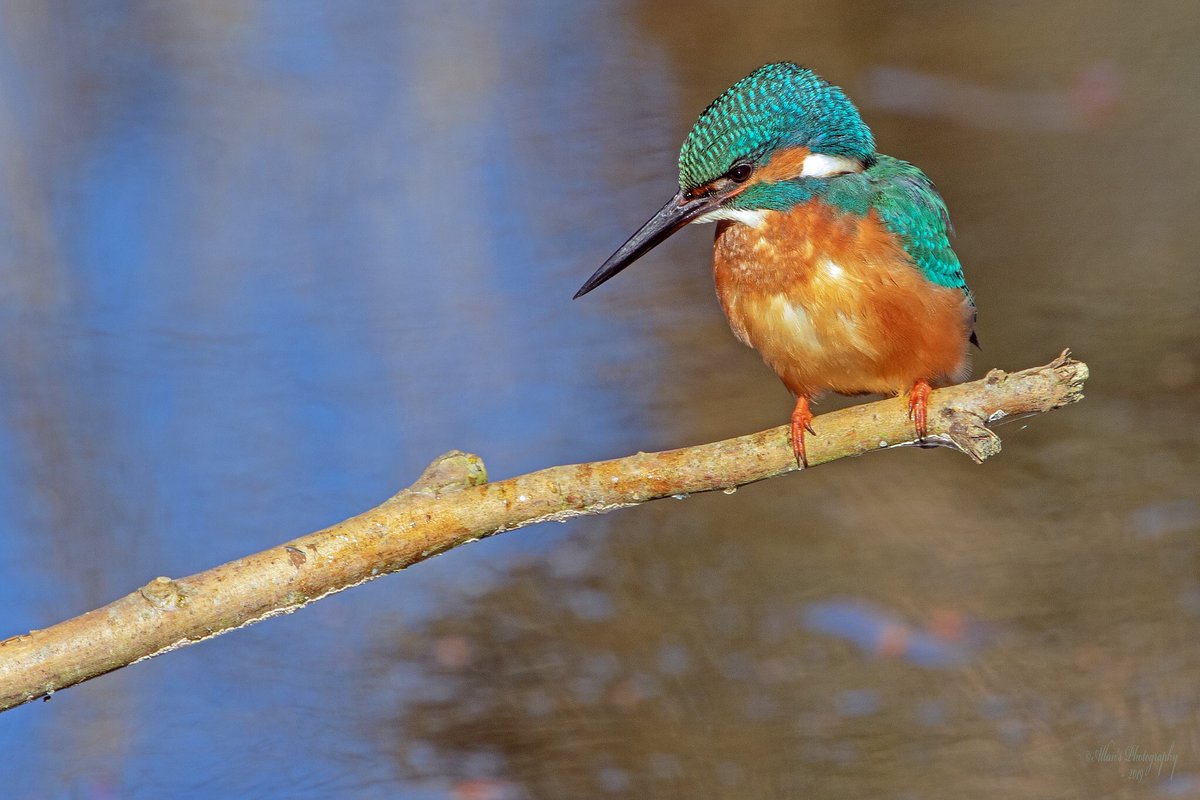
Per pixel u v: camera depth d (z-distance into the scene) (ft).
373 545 20.89
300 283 51.16
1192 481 39.29
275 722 34.45
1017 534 38.58
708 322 48.47
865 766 31.81
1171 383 42.80
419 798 31.89
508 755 33.12
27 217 53.01
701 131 28.43
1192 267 47.78
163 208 54.39
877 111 60.54
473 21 68.59
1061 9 67.36
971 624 35.81
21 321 48.26
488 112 62.13
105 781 32.71
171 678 35.88
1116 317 45.91
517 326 48.42
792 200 27.71
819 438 23.15
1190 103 58.59
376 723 34.50
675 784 31.65
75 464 41.47
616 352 46.98
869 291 27.04
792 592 37.70
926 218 28.04
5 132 57.26
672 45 66.39
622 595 38.24
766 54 66.03
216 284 50.52
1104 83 60.44
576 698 34.99
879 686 34.17
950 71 63.21
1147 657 33.96
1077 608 35.73
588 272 51.08
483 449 42.68
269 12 67.21
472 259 52.24
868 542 39.09
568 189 55.83
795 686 34.55
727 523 40.55
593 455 42.19
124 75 61.72
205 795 32.12
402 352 46.80
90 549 38.86
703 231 53.98
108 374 45.78
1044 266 48.60
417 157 58.75
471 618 37.96
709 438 42.52
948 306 27.71
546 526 41.16
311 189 56.44
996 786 30.58
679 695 34.63
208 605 20.26
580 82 63.72
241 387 45.39
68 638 19.88
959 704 33.42
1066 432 41.83
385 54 65.41
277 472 42.04
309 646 37.22
